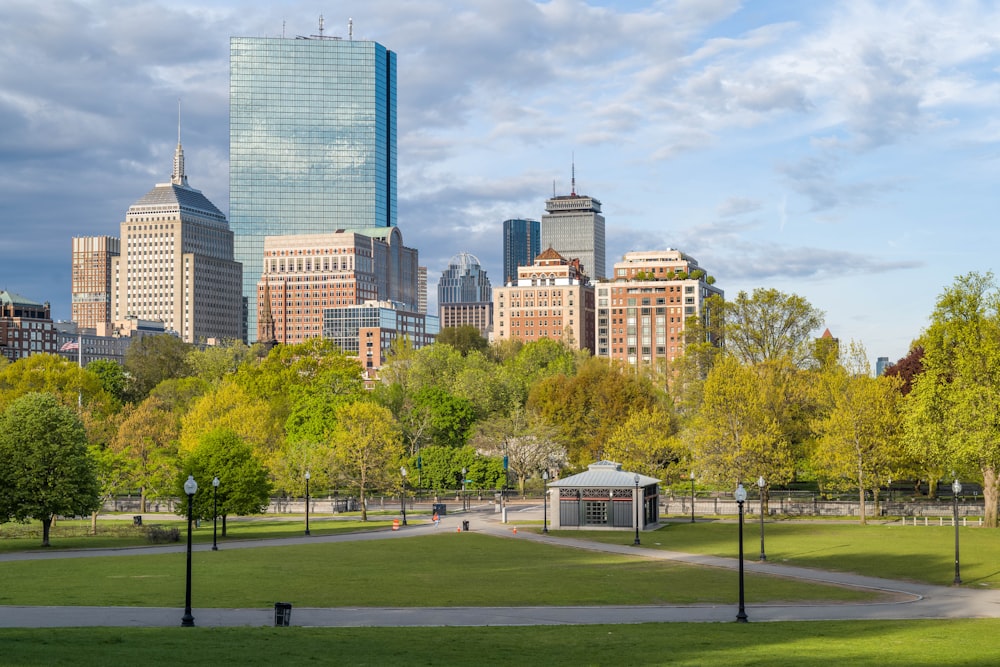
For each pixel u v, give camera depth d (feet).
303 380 632.38
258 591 186.39
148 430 462.19
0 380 609.42
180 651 115.96
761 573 223.10
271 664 109.40
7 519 294.66
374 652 120.78
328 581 202.08
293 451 434.30
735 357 431.84
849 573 223.10
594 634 140.15
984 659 119.14
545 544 292.20
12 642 118.73
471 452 506.07
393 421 471.62
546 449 505.25
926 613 170.09
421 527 357.82
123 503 460.55
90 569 223.10
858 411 355.36
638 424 433.89
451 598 179.32
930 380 316.40
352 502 452.35
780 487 469.16
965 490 463.42
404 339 651.66
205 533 340.39
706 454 384.27
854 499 407.64
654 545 288.51
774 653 123.54
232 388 504.43
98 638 124.16
